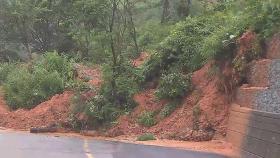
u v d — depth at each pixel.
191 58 25.44
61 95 28.64
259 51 19.41
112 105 25.75
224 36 21.27
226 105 20.41
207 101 21.44
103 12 27.59
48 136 21.92
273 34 18.91
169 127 22.42
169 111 23.59
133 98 25.97
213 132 20.02
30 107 29.83
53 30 45.84
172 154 15.82
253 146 14.91
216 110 20.69
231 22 22.23
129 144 18.94
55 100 28.14
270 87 17.05
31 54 46.97
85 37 36.53
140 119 24.20
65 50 43.94
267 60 17.89
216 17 27.39
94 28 28.56
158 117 23.83
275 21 19.06
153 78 27.03
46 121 26.48
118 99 26.02
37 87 30.55
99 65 33.72
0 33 46.81
